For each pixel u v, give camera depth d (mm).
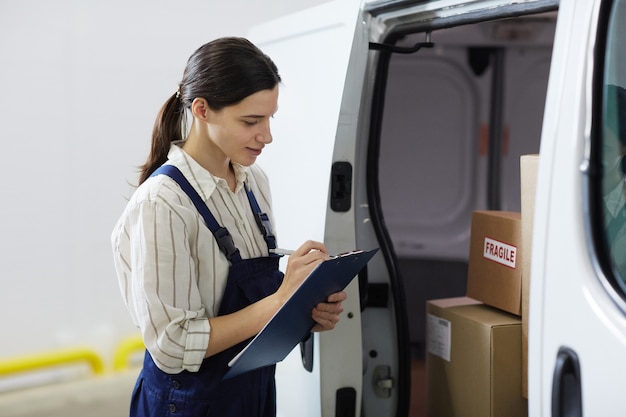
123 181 4621
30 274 4430
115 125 4551
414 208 5035
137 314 2104
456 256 5012
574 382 1688
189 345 2029
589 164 1703
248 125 2078
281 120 2832
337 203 2479
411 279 5004
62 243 4492
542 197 1815
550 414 1760
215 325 2064
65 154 4441
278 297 2078
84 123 4465
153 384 2201
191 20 4664
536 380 1817
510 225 2576
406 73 4910
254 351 1985
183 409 2152
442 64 4922
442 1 2260
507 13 2102
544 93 5000
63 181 4453
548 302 1772
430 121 4980
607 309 1617
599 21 1747
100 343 4633
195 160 2189
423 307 4996
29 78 4293
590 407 1629
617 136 1791
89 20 4395
